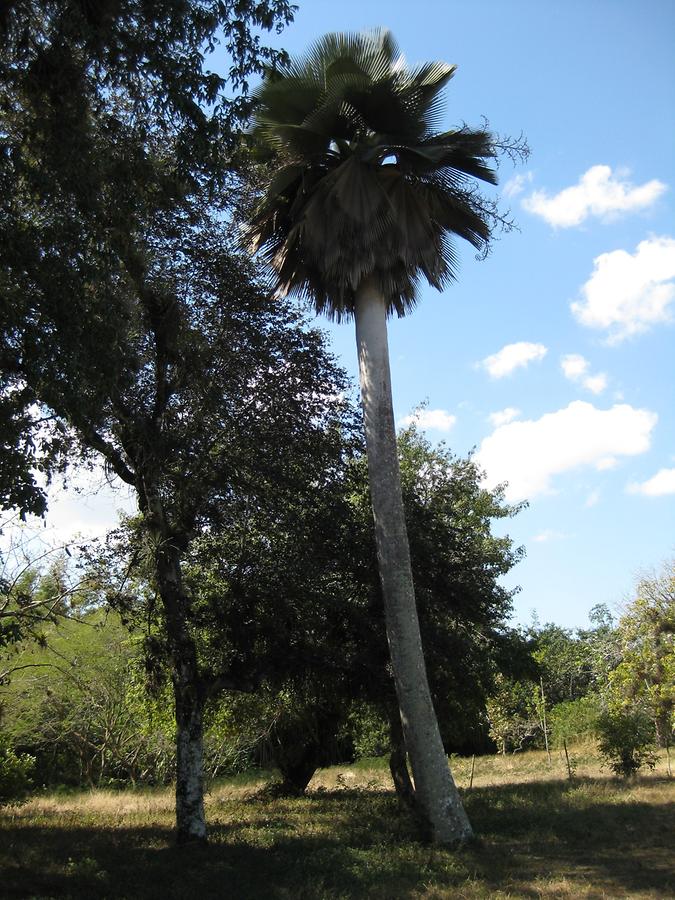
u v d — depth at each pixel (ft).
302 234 43.96
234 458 44.32
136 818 53.62
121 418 41.06
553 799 53.78
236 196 45.65
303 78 44.29
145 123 34.83
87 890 29.60
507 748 126.11
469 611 54.44
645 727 72.08
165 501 43.93
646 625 98.68
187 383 43.70
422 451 70.59
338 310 47.44
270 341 45.60
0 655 47.73
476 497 79.36
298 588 46.01
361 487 52.16
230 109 33.40
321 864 34.17
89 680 76.38
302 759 70.85
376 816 50.06
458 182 47.01
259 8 32.35
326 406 48.01
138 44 31.76
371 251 42.75
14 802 59.52
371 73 44.04
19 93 31.24
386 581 42.19
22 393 30.73
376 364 44.42
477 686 57.00
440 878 31.86
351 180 42.63
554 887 29.45
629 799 52.16
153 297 41.57
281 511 45.83
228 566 46.78
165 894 28.96
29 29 30.55
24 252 28.43
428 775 39.96
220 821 51.03
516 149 45.27
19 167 28.71
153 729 75.36
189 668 42.50
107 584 42.06
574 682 152.25
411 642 41.34
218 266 44.21
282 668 46.93
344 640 50.96
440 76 44.47
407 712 40.78
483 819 46.93
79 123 30.37
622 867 33.01
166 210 39.11
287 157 45.65
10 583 44.73
